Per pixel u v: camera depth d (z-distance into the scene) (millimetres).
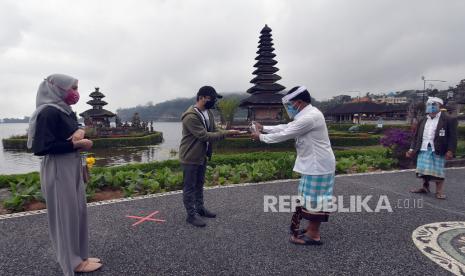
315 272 2982
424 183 6078
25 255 3395
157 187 6418
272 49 28562
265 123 26266
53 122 2596
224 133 4133
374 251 3445
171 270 3023
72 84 2717
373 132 32438
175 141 38406
